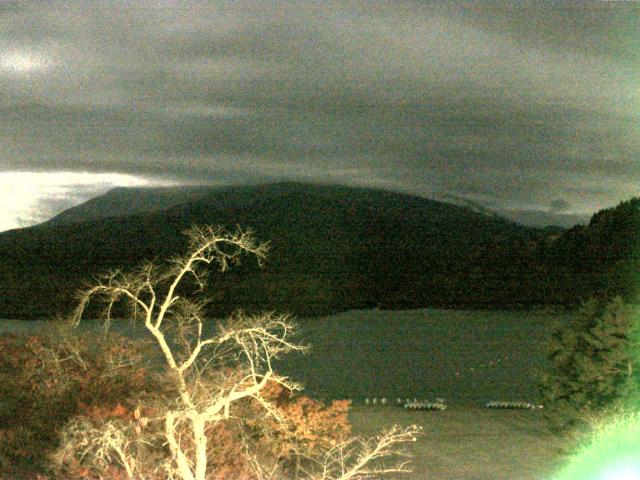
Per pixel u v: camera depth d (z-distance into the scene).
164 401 9.73
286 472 11.08
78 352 13.12
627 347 13.04
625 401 12.72
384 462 12.91
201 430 7.79
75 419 9.84
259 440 10.84
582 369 13.24
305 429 11.07
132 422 9.05
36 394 11.95
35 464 10.40
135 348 13.16
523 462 12.96
